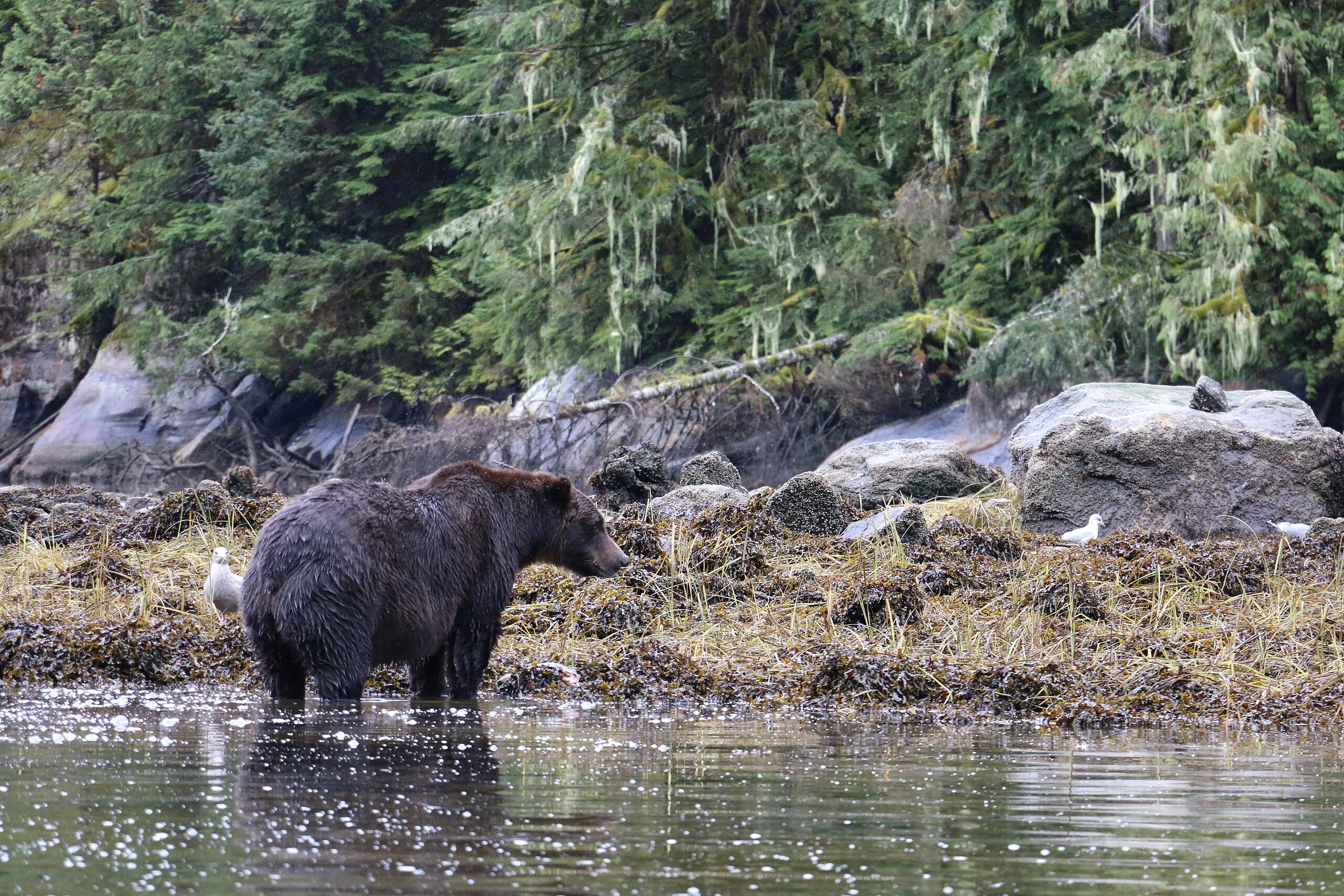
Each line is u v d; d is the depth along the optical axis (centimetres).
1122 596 4128
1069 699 3138
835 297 9725
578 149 10144
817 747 2425
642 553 4506
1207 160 8244
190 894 1303
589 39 11044
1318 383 8862
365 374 13062
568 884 1360
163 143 14062
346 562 2811
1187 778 2144
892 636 3731
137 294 13712
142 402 13438
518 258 11138
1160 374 8994
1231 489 5144
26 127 15712
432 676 3148
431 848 1508
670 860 1471
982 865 1484
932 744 2512
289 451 12775
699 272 10756
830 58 10906
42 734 2334
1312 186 8225
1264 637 3628
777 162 10119
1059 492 5231
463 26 11800
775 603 4194
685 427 10025
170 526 5091
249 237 13075
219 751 2175
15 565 4519
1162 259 8719
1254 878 1446
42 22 15438
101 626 3562
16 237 15112
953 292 9606
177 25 13675
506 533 3125
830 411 10275
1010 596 4084
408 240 13038
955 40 9388
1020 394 8825
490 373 11894
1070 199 9319
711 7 10706
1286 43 8150
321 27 12800
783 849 1539
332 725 2541
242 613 2914
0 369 14825
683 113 10800
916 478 5991
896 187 10731
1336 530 4834
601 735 2531
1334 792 2019
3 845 1489
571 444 9906
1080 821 1745
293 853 1468
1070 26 9544
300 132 12950
